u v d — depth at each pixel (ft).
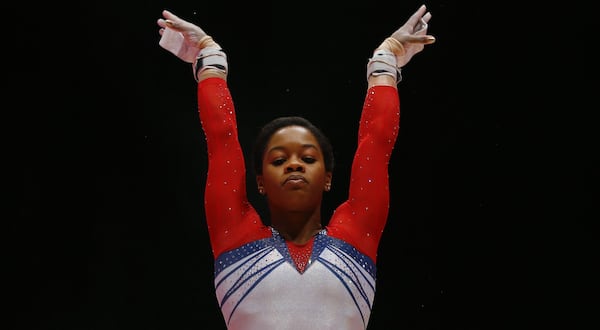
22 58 63.31
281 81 65.26
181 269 62.69
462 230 62.80
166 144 64.44
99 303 61.82
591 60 62.75
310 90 65.21
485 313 61.36
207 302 62.08
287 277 24.39
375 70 27.91
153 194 63.72
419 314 61.46
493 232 62.64
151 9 64.13
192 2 64.59
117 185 63.62
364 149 26.53
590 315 60.95
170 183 64.03
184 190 64.03
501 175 63.21
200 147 64.59
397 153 63.72
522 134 63.31
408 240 62.69
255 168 27.14
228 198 25.67
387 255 62.49
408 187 63.41
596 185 62.28
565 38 62.85
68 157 63.41
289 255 24.88
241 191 25.99
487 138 63.57
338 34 65.21
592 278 61.26
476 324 61.21
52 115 63.57
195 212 63.72
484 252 62.34
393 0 64.28
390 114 26.99
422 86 64.03
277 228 26.27
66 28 63.57
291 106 64.95
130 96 64.39
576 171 62.69
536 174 63.00
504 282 61.77
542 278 61.77
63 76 63.72
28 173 63.05
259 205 61.52
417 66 63.93
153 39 64.28
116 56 64.13
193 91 64.90
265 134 26.84
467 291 61.77
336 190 62.90
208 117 26.71
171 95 64.69
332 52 65.31
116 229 63.05
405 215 63.10
